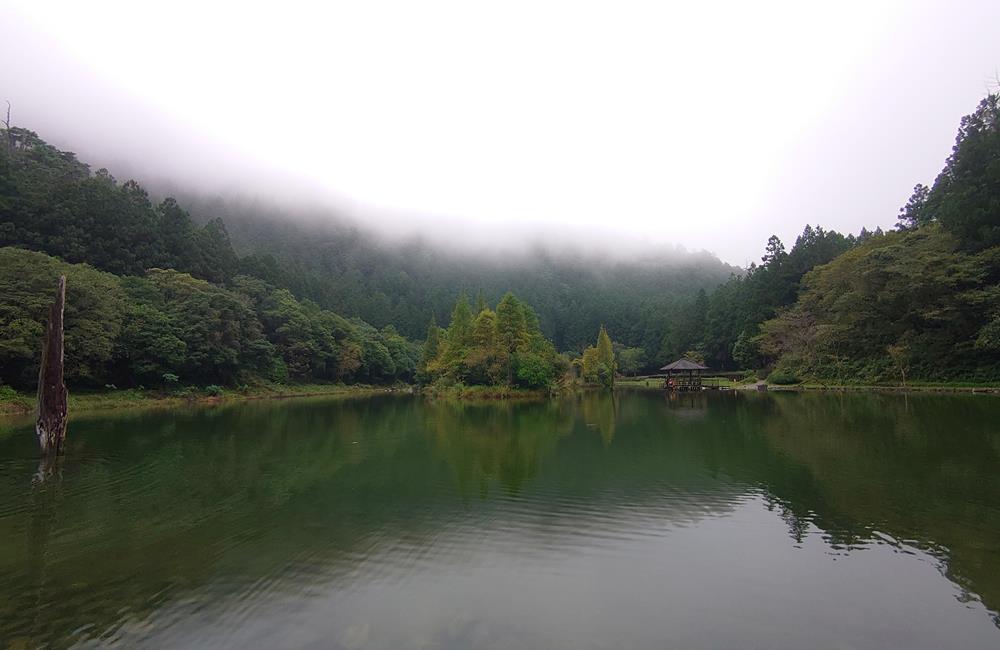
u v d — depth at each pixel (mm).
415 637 6352
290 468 16047
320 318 72562
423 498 12500
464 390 50469
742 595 7316
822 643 6086
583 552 9016
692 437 20984
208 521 10906
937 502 11148
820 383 50812
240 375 55219
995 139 39469
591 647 6051
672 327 95125
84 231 52250
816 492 12188
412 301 131750
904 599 7105
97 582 8094
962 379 40000
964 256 38469
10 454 18328
